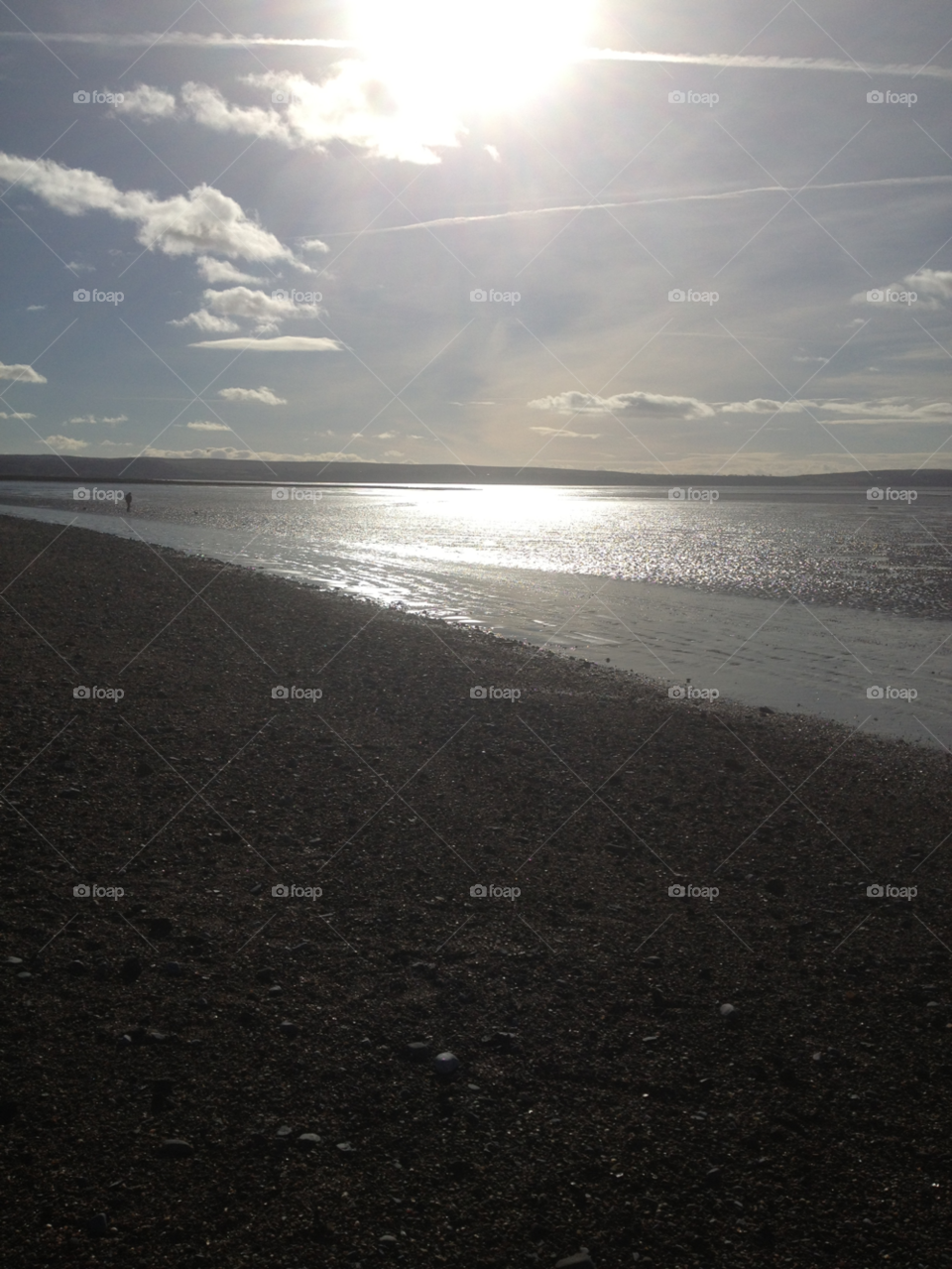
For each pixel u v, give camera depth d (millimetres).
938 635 21156
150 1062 5422
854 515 81062
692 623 22688
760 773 11453
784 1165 4922
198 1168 4656
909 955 7172
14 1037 5512
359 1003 6211
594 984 6633
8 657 14195
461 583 29922
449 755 11484
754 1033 6105
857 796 10781
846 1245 4410
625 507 109938
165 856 8125
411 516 77812
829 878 8570
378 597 26234
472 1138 5020
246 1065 5477
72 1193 4430
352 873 8148
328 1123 5059
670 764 11648
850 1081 5621
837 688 16219
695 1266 4273
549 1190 4688
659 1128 5176
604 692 15203
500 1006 6293
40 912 6965
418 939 7129
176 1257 4133
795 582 30188
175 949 6676
